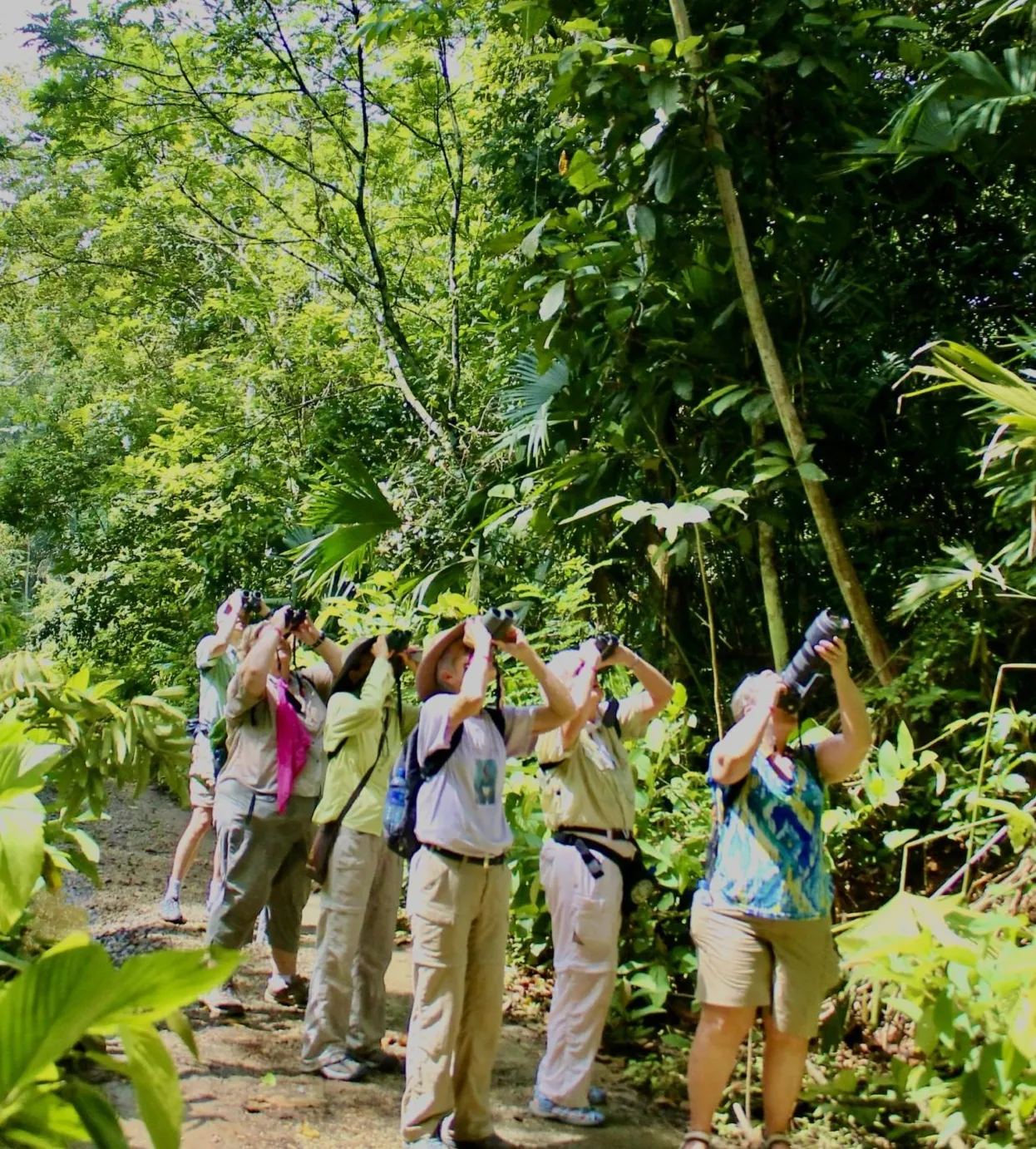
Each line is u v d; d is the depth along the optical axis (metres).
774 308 5.89
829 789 5.26
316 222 15.36
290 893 4.89
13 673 3.33
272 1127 3.58
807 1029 3.52
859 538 6.61
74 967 1.68
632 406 5.80
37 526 17.50
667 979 4.76
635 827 5.11
